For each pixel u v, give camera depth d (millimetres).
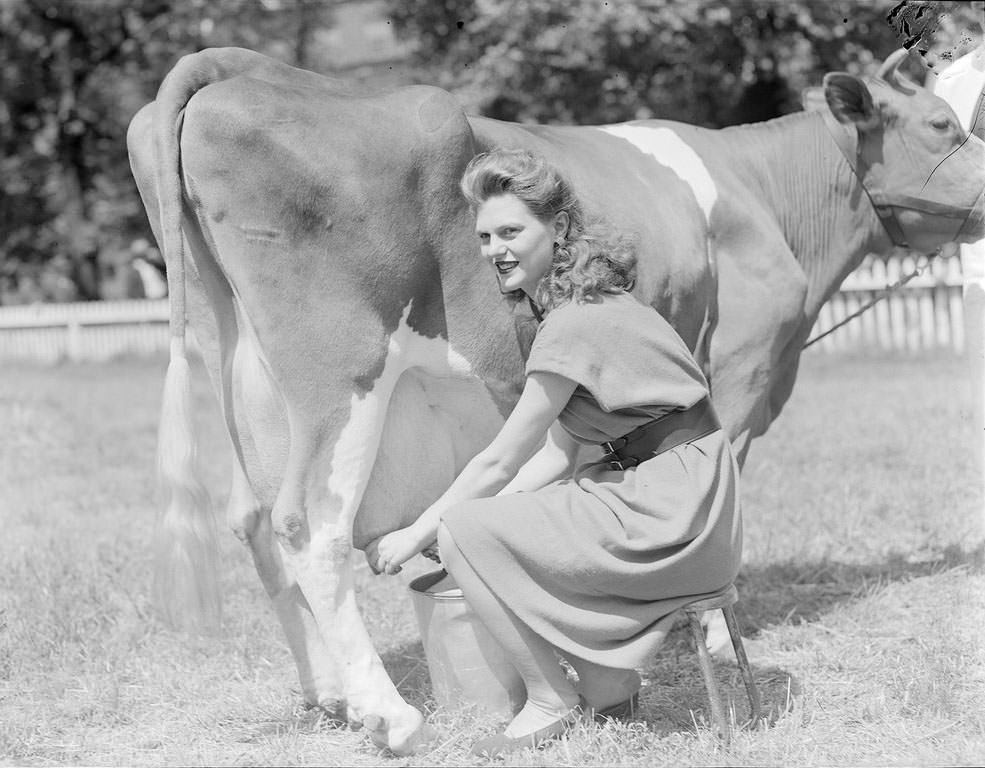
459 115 3318
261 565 3457
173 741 3346
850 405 10117
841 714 3371
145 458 8688
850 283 14984
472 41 15281
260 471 3338
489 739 3090
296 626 3463
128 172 23500
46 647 4203
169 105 3158
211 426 10398
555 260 3066
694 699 3598
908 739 3135
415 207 3258
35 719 3559
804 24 14430
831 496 6398
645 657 2975
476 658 3309
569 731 3082
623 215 3869
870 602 4527
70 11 22547
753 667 3914
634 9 13938
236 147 3104
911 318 14773
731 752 2994
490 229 3070
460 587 3045
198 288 3346
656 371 3021
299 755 3148
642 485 2996
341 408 3193
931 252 4691
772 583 4930
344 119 3201
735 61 15289
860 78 4488
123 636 4379
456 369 3414
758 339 4238
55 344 20797
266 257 3131
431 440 3512
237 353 3328
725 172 4344
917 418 9062
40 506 6863
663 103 15773
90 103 23016
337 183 3148
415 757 3104
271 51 22031
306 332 3158
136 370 17625
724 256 4262
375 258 3207
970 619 4156
